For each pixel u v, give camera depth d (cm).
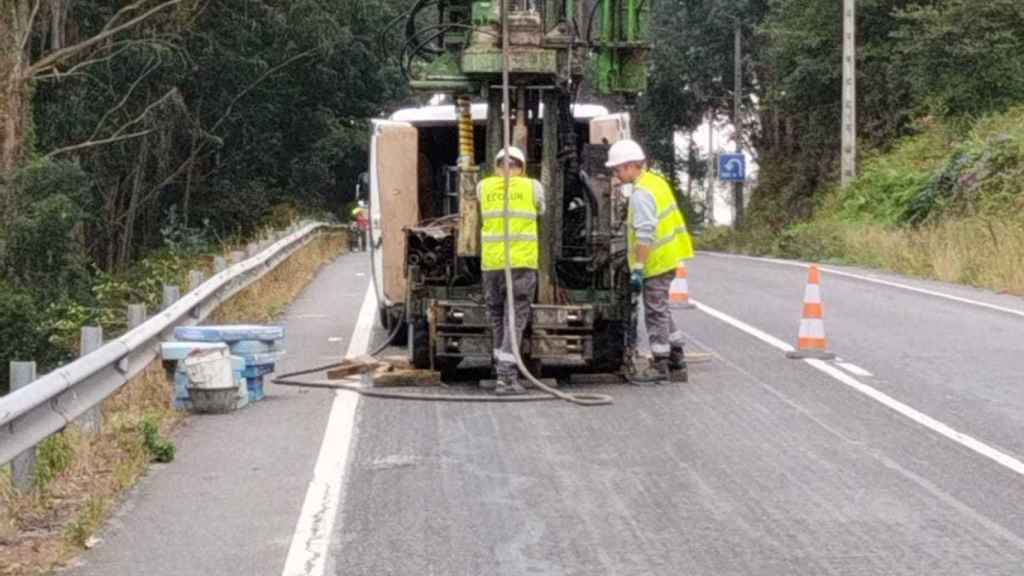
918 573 723
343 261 3272
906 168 3731
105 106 4350
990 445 1029
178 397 1165
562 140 1330
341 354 1523
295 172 5281
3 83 3250
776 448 1024
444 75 1320
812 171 4859
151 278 2636
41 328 2306
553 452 1012
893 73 4166
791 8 4544
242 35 4600
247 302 1898
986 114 3656
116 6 4256
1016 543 777
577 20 1312
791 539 788
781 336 1650
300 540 791
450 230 1332
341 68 5150
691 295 2186
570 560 750
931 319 1811
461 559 754
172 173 4831
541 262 1294
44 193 3039
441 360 1344
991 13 3659
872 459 987
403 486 913
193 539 796
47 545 786
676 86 6525
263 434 1080
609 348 1335
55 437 945
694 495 888
